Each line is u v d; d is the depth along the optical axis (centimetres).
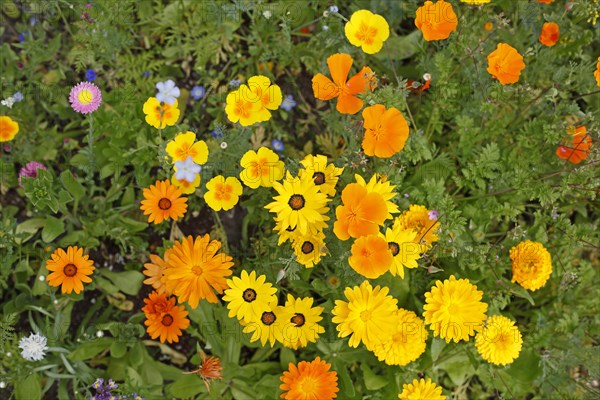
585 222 95
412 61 97
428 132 93
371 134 81
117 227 92
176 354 93
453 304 81
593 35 93
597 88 94
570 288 92
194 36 96
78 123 95
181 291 83
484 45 91
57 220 89
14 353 89
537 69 94
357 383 91
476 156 91
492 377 89
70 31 94
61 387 89
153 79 96
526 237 91
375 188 79
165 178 92
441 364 90
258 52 96
